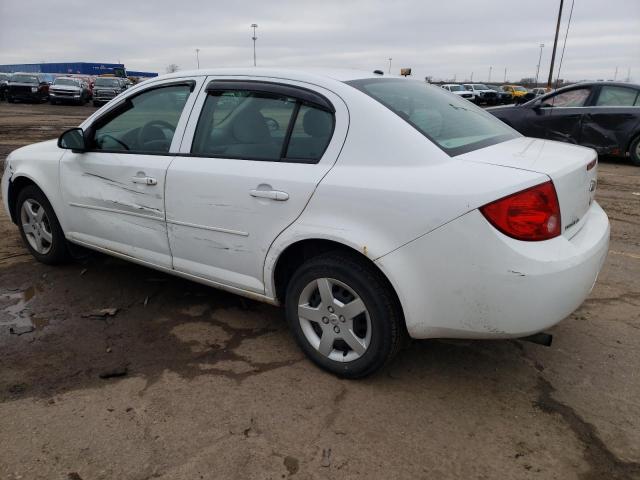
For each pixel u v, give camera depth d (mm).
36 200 4301
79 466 2240
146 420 2531
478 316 2410
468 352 3182
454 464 2277
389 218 2482
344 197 2598
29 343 3225
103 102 29234
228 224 3051
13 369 2943
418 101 3020
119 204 3621
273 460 2289
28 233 4516
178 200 3252
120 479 2178
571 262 2393
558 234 2457
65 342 3246
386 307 2613
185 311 3689
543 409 2650
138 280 4203
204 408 2627
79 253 4457
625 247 5191
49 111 24828
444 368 3008
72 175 3908
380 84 3033
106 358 3076
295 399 2705
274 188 2824
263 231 2906
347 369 2820
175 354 3133
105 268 4441
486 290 2350
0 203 6719
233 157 3072
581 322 3553
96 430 2457
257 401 2688
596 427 2518
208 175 3092
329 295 2781
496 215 2299
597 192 7738
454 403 2689
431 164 2494
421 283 2465
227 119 3154
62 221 4113
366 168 2607
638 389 2814
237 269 3125
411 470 2242
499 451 2357
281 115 2949
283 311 3711
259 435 2439
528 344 3271
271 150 2943
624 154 9633
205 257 3252
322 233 2656
